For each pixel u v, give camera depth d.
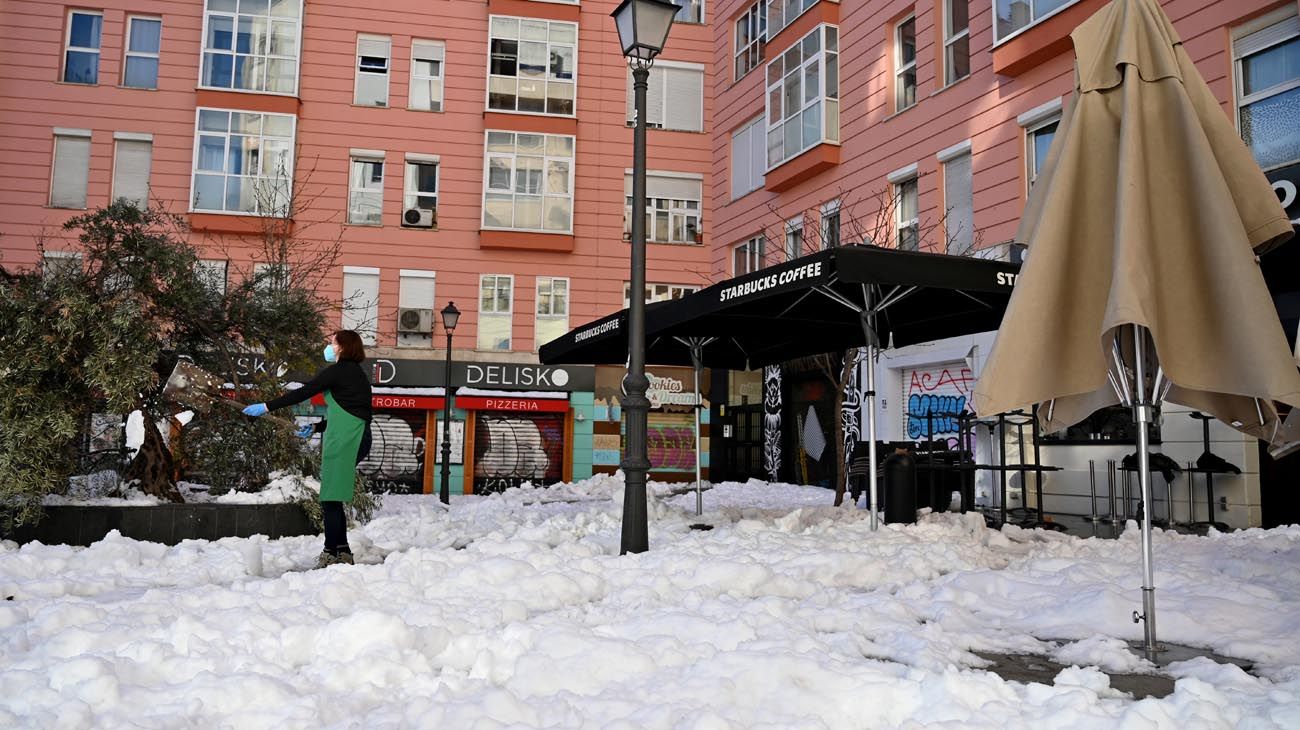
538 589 5.66
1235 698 3.33
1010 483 13.59
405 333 23.30
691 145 25.12
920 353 16.72
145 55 22.44
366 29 23.59
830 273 6.91
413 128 23.66
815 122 19.59
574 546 7.84
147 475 9.47
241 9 22.83
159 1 22.41
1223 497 10.94
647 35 8.23
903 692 3.40
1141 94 4.39
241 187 22.16
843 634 4.34
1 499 8.05
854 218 18.05
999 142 15.10
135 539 8.57
